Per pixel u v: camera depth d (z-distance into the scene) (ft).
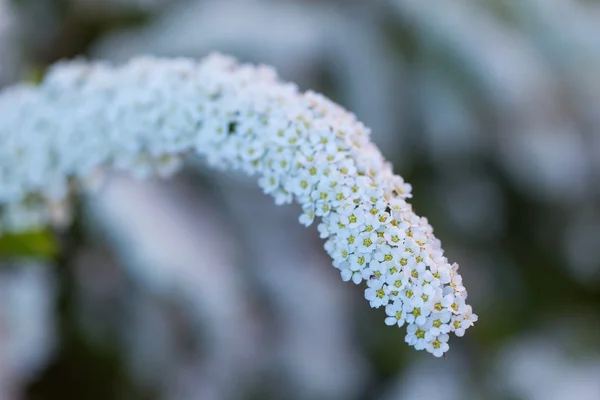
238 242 3.77
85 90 2.00
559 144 4.04
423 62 3.99
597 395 3.55
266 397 3.43
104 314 3.32
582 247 4.13
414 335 1.56
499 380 3.68
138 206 3.41
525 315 3.95
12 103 2.08
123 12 4.09
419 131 3.96
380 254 1.57
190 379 3.30
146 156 1.94
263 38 3.80
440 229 3.92
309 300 3.71
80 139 1.96
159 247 3.30
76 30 4.04
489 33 4.02
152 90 1.88
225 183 3.84
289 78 3.80
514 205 4.10
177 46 3.84
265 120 1.74
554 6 4.21
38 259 2.35
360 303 3.87
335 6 4.10
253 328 3.52
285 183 1.68
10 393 3.07
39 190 2.08
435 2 4.05
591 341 3.83
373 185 1.63
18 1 3.85
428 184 4.02
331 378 3.53
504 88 3.92
